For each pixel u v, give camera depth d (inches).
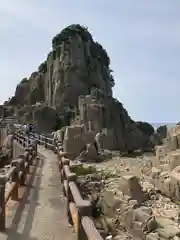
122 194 612.7
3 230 327.0
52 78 2516.0
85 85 2436.0
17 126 1667.1
